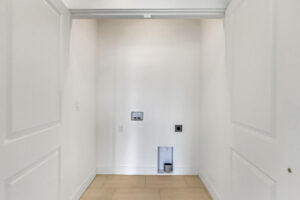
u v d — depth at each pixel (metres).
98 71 2.81
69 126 1.81
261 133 1.02
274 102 0.90
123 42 2.81
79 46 2.11
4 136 0.88
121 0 1.63
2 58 0.86
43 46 1.20
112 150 2.83
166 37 2.81
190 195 2.24
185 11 1.64
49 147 1.31
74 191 2.00
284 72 0.82
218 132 1.96
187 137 2.83
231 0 1.47
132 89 2.82
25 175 1.03
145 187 2.43
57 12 1.41
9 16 0.90
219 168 1.93
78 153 2.11
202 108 2.66
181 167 2.84
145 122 2.83
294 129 0.76
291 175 0.77
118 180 2.62
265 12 0.97
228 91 1.57
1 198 0.86
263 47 0.99
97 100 2.81
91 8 1.62
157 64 2.82
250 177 1.15
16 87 0.95
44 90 1.22
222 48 1.86
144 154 2.84
